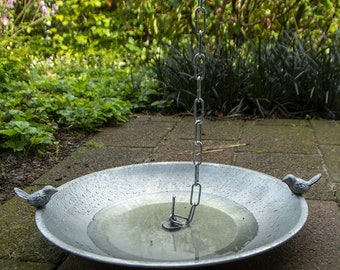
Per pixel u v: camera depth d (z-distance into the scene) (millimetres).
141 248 1386
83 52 5867
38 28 6031
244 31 4723
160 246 1396
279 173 2266
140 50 5547
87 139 2977
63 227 1451
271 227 1460
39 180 2207
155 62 4211
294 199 1528
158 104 3791
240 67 3818
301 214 1395
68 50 5891
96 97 3641
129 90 3994
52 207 1504
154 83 4051
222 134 3068
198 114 3664
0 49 4648
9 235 1598
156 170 1850
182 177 1829
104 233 1484
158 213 1624
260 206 1612
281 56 3732
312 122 3395
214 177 1810
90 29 6090
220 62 3840
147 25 5652
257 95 3650
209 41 4484
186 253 1351
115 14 6094
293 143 2807
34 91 3582
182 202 1700
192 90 3740
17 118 2820
